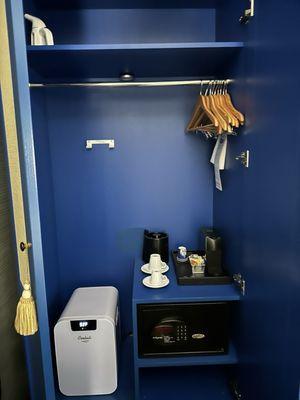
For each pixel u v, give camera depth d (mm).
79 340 1524
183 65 1514
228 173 1515
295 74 825
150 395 1589
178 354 1483
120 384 1656
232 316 1597
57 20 1658
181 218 1928
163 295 1420
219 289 1464
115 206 1897
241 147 1296
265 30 1008
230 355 1484
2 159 1254
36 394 1453
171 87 1768
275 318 1000
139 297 1405
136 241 1940
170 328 1463
